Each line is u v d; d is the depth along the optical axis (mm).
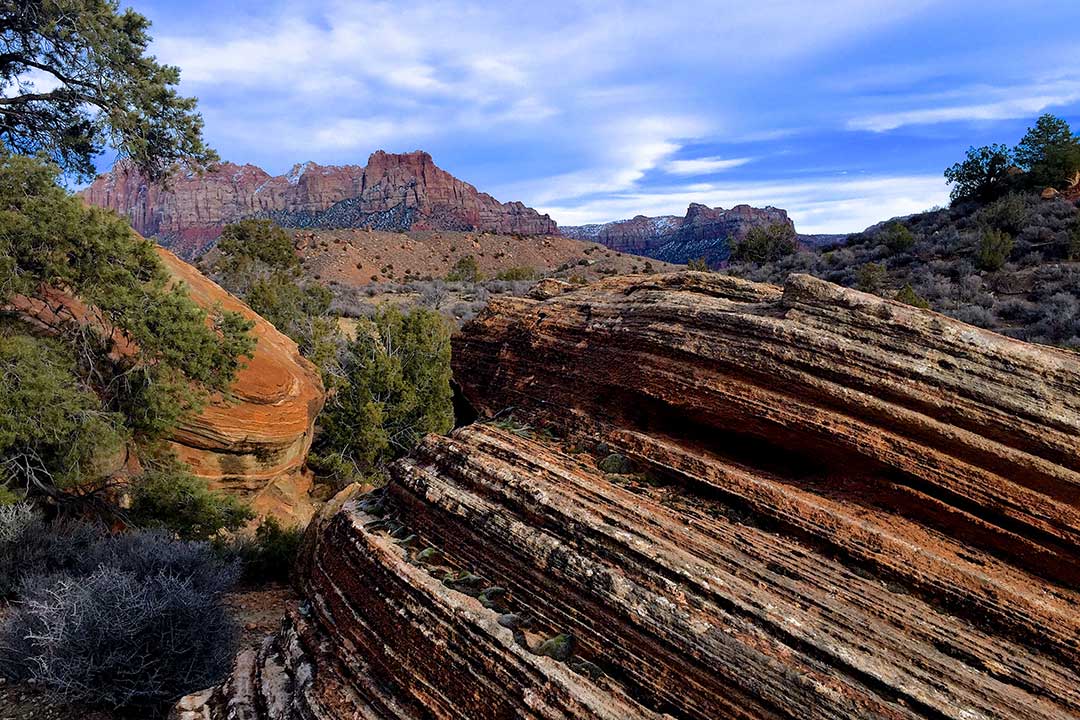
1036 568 5594
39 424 12672
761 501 6258
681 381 7133
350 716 5945
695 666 5059
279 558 15164
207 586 11062
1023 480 5668
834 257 51969
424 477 7512
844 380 6281
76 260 13789
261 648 7582
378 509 7938
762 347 6684
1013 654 5035
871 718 4551
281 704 6461
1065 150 52344
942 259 44094
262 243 64562
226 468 17406
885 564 5609
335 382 25047
